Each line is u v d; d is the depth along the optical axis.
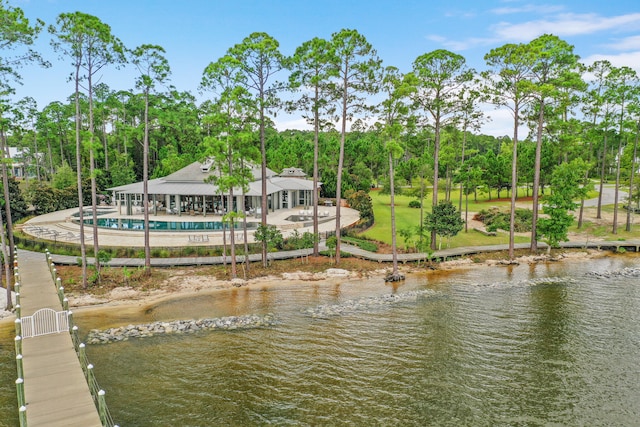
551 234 41.88
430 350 21.88
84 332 23.62
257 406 16.75
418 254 40.75
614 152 88.62
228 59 29.11
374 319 26.19
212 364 20.22
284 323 25.45
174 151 87.69
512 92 38.75
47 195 61.03
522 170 66.25
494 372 19.59
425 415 16.25
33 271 32.50
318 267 36.81
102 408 13.84
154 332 23.88
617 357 21.03
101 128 90.06
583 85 36.97
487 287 32.75
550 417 16.17
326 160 82.56
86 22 25.75
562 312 27.30
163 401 17.02
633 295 30.61
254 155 31.89
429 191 62.25
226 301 29.25
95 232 31.17
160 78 30.84
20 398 14.23
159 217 54.38
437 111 39.84
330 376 19.17
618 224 53.75
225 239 39.00
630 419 16.03
